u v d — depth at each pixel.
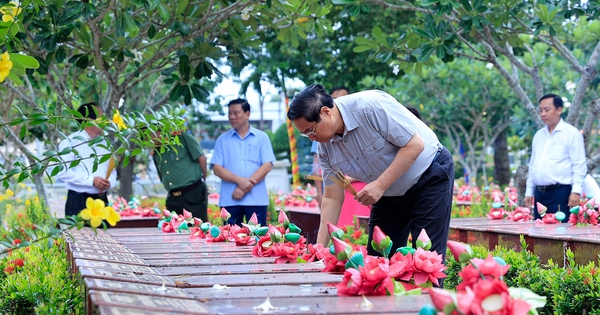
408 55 7.50
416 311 2.05
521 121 15.91
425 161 3.72
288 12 6.35
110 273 2.69
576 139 6.54
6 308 3.12
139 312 1.86
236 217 6.87
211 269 3.18
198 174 6.91
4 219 10.96
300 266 3.30
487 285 1.79
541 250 4.69
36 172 3.23
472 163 19.53
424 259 2.64
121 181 13.76
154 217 7.82
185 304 2.11
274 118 42.44
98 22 6.22
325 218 3.96
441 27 6.54
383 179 3.50
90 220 2.41
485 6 6.41
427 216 3.72
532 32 7.82
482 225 5.80
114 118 3.46
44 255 4.46
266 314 1.99
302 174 19.33
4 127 3.64
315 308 2.10
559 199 6.63
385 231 4.00
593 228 5.32
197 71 6.38
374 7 14.08
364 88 16.14
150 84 13.63
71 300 3.05
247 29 7.37
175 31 6.12
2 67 3.01
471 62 17.31
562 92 14.52
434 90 17.44
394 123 3.51
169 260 3.61
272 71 15.78
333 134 3.55
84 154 5.97
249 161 6.92
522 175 8.50
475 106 18.34
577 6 6.89
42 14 5.91
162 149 3.82
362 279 2.36
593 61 7.75
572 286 3.67
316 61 15.34
